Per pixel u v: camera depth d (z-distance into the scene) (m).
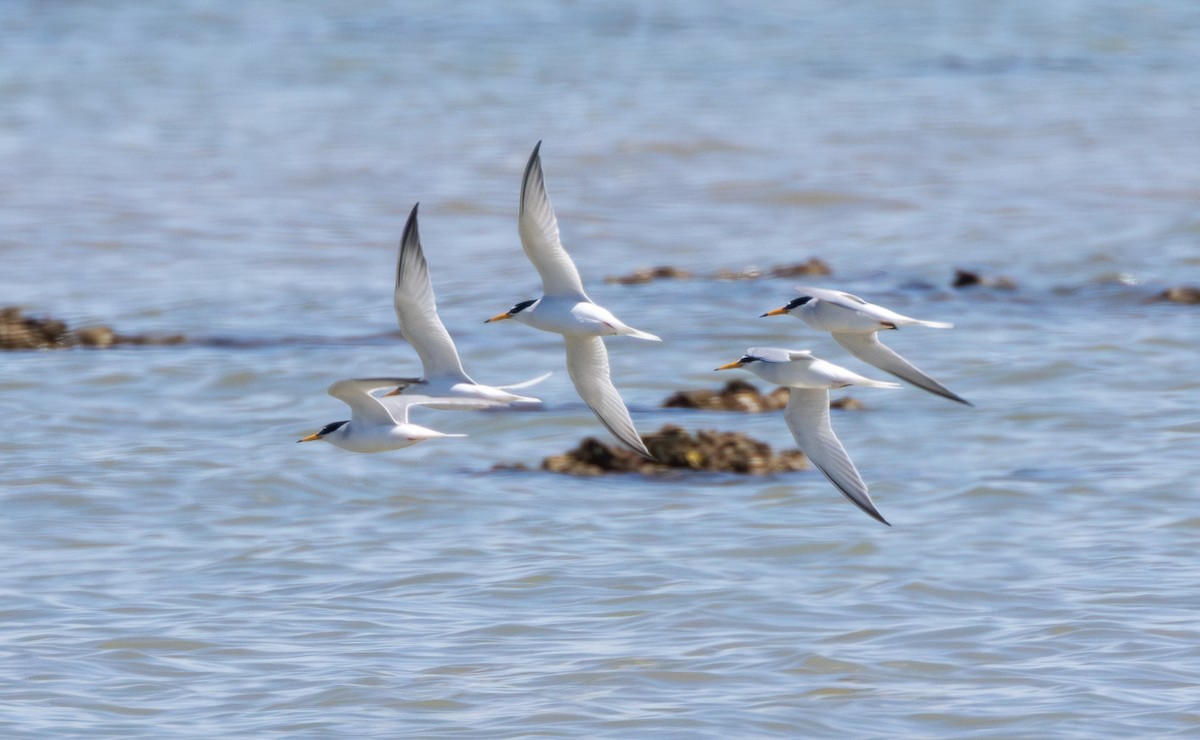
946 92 62.91
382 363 26.03
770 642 14.29
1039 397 23.56
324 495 19.17
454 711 12.93
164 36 78.00
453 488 19.39
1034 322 29.17
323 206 43.16
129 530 17.84
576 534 17.56
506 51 73.00
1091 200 42.94
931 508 18.31
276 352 26.89
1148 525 17.53
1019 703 12.95
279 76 67.38
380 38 76.88
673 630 14.62
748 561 16.55
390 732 12.51
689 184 46.16
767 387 24.62
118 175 47.50
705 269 35.25
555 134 54.44
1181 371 24.95
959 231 39.03
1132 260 35.28
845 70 68.69
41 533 17.69
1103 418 22.27
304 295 32.28
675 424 22.42
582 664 13.84
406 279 13.26
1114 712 12.73
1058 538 17.16
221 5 87.56
